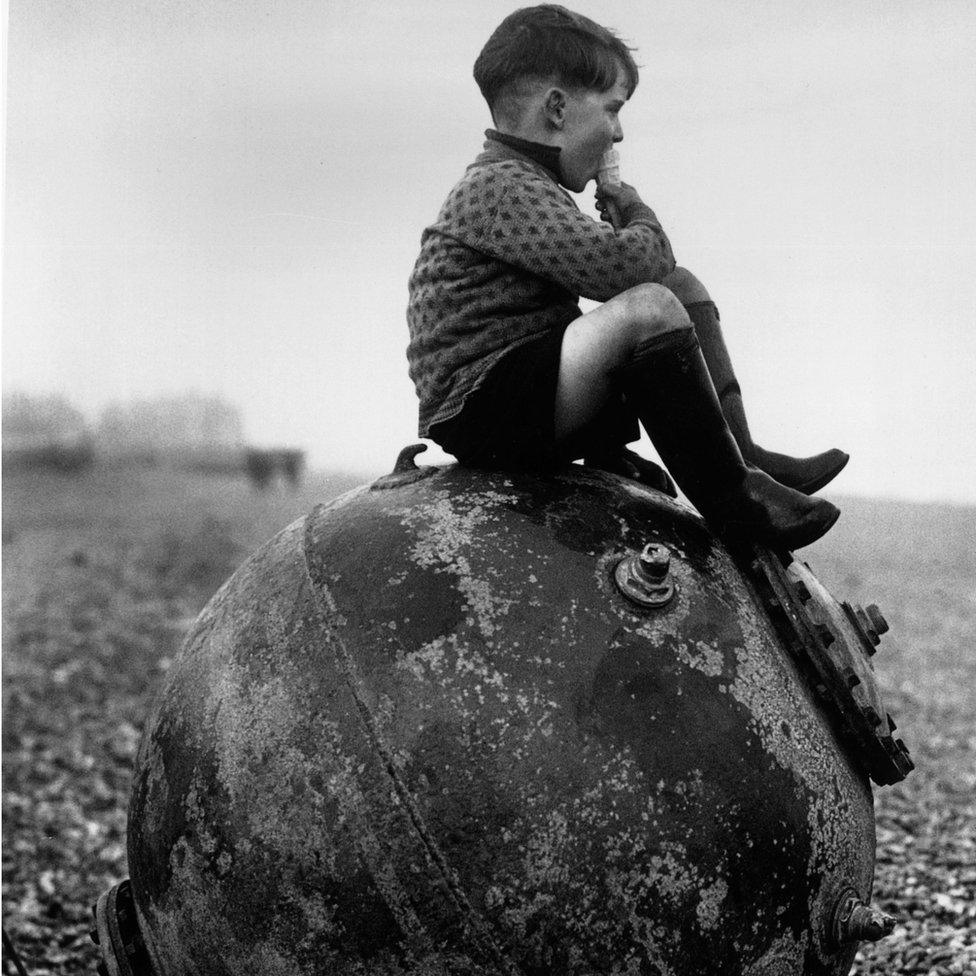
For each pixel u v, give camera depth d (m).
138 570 12.27
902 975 3.92
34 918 4.85
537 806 1.94
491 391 2.27
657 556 2.10
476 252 2.35
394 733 1.99
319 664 2.08
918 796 5.91
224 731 2.13
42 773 6.51
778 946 2.07
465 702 1.99
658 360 2.21
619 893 1.95
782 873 2.06
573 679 2.01
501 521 2.20
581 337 2.22
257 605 2.24
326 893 1.99
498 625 2.05
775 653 2.21
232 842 2.07
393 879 1.96
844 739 2.29
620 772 1.97
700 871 1.98
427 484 2.34
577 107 2.49
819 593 2.45
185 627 9.87
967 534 11.66
